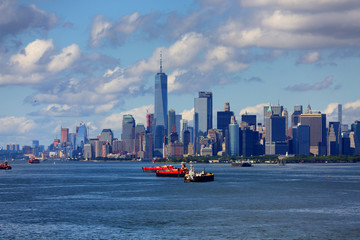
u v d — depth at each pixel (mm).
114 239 146000
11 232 155125
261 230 158375
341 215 188500
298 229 160000
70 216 185625
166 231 156750
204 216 186000
